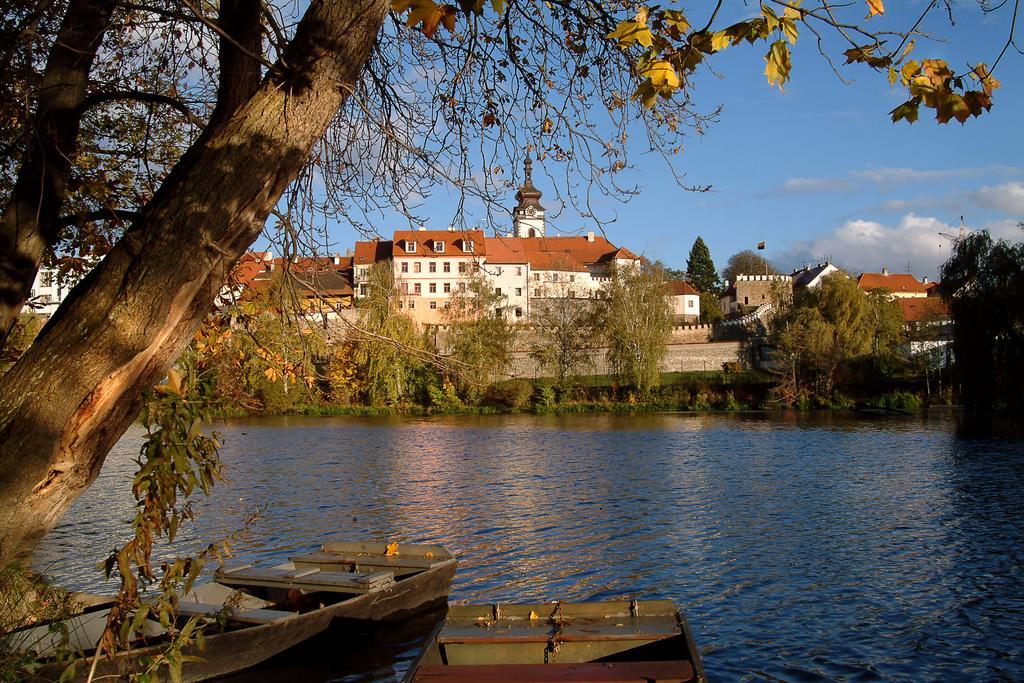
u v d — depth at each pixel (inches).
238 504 1004.6
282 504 1003.9
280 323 265.6
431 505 993.5
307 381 274.1
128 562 182.9
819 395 2519.7
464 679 329.7
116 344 155.0
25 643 316.8
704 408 2536.9
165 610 201.9
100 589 604.4
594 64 268.2
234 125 164.2
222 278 168.4
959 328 1723.7
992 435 1660.9
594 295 2827.3
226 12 191.5
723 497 1009.5
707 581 631.2
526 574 661.3
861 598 580.7
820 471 1221.1
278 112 164.1
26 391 152.9
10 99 256.5
